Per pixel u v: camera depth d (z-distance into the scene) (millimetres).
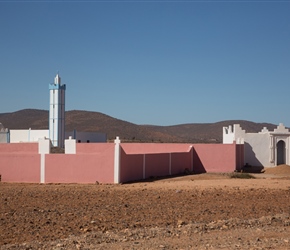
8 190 24953
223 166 41938
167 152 39812
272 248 10344
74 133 67438
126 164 32125
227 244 11031
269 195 22188
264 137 46156
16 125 150000
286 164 45625
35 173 32562
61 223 14898
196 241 11602
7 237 12906
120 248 10820
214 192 23281
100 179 31312
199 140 130000
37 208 18000
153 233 12945
